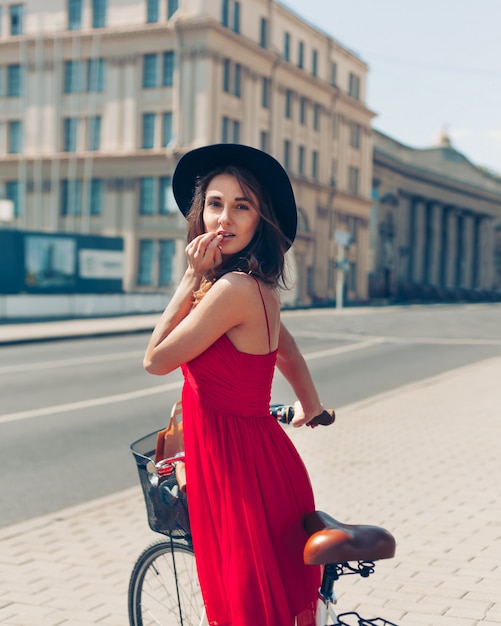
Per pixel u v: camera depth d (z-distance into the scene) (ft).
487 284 295.89
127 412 36.63
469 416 33.78
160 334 8.29
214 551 8.32
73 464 26.48
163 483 8.86
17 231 107.65
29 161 150.30
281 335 9.36
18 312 101.45
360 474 23.29
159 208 143.95
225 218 8.35
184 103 139.95
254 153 8.48
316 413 9.66
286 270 8.67
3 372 51.13
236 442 8.20
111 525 19.02
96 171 147.54
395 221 222.28
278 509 8.27
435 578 14.53
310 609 8.31
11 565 16.06
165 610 10.26
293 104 165.17
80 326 89.56
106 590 14.61
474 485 21.56
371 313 131.13
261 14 153.07
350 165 192.03
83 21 147.33
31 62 150.00
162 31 140.36
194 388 8.38
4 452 28.17
